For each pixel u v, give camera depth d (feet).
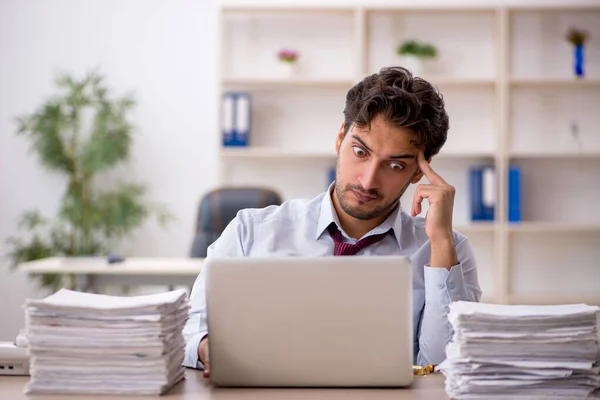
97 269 10.78
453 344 4.16
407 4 15.39
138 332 3.95
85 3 15.49
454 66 15.26
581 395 3.91
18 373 4.51
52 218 15.44
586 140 15.24
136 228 15.47
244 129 14.65
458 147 15.26
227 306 4.09
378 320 4.08
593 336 3.95
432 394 4.02
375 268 4.06
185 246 15.53
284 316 4.08
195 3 15.49
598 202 15.29
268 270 4.08
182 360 4.42
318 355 4.09
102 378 4.00
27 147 15.44
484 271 15.24
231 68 15.42
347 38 15.37
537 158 15.30
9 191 15.46
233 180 15.43
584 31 15.19
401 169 5.11
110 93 15.48
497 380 3.90
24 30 15.48
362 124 4.99
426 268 5.13
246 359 4.11
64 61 15.49
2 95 15.46
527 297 14.73
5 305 15.52
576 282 15.33
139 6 15.49
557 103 15.26
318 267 4.07
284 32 15.40
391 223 5.72
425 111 5.08
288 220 5.93
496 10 14.80
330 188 5.83
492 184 14.48
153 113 15.49
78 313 3.97
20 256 14.74
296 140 15.37
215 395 3.99
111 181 15.48
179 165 15.51
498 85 14.70
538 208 15.31
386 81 5.10
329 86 15.29
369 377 4.11
